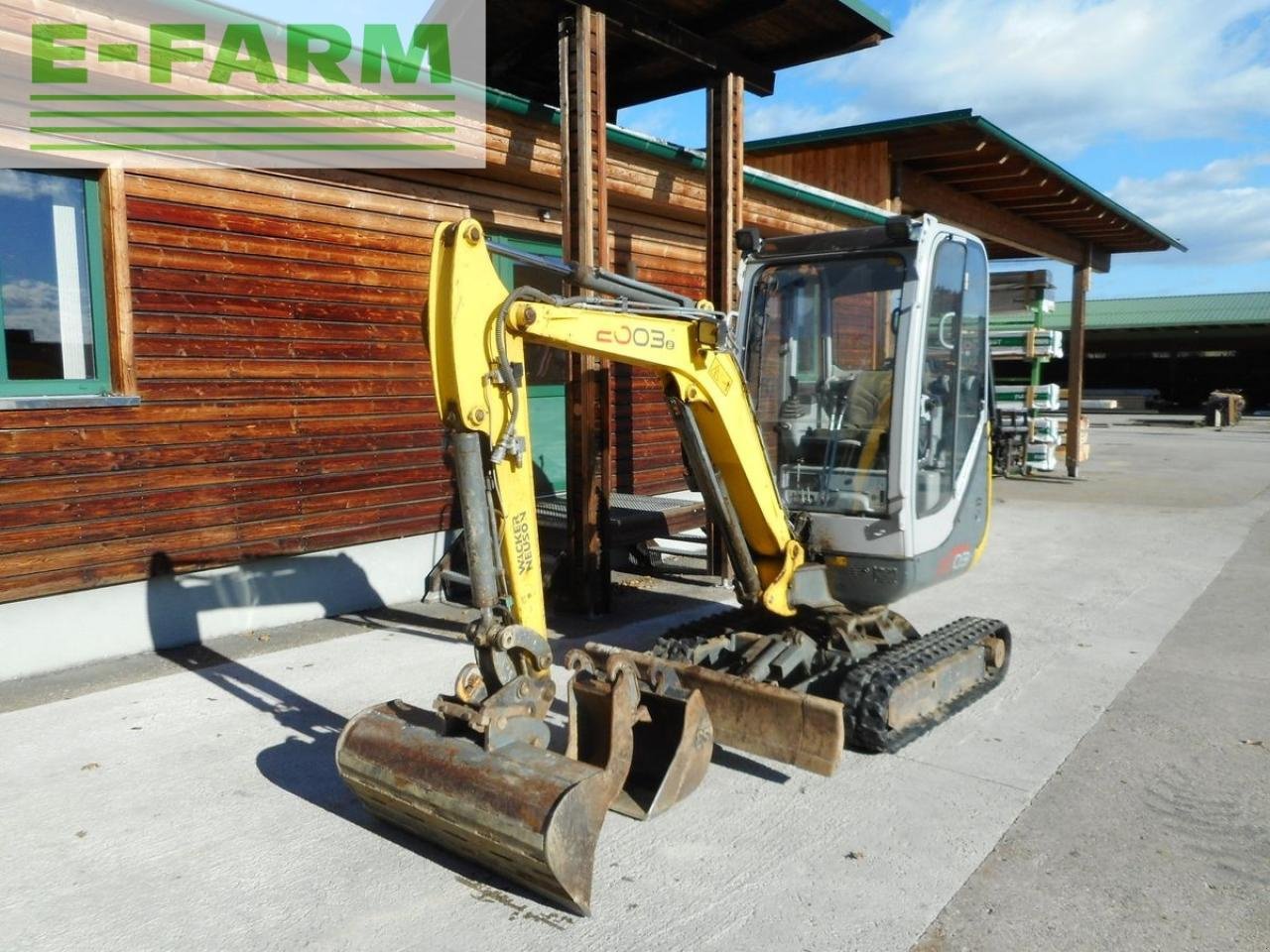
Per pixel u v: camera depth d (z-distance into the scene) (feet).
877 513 16.26
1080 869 11.74
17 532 17.69
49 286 18.30
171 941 10.16
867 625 17.07
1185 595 25.36
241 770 14.24
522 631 11.58
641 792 13.38
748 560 15.80
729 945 10.16
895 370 15.74
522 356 11.85
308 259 21.84
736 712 14.12
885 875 11.58
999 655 18.19
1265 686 18.26
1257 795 13.71
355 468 23.11
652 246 30.99
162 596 19.98
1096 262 54.95
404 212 23.76
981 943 10.22
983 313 18.20
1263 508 40.11
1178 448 68.85
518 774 10.77
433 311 11.25
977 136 36.04
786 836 12.51
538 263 12.53
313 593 22.63
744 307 17.88
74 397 18.26
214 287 20.24
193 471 20.16
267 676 18.31
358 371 23.00
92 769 14.23
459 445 11.35
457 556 25.22
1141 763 14.80
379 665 19.03
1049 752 15.20
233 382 20.67
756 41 26.27
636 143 26.35
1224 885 11.39
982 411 18.31
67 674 18.35
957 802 13.47
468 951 10.03
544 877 10.39
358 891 11.16
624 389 30.58
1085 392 128.77
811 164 40.86
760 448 15.49
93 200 18.65
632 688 12.35
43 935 10.22
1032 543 32.48
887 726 14.57
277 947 10.07
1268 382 128.26
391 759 11.70
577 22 21.17
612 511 26.50
